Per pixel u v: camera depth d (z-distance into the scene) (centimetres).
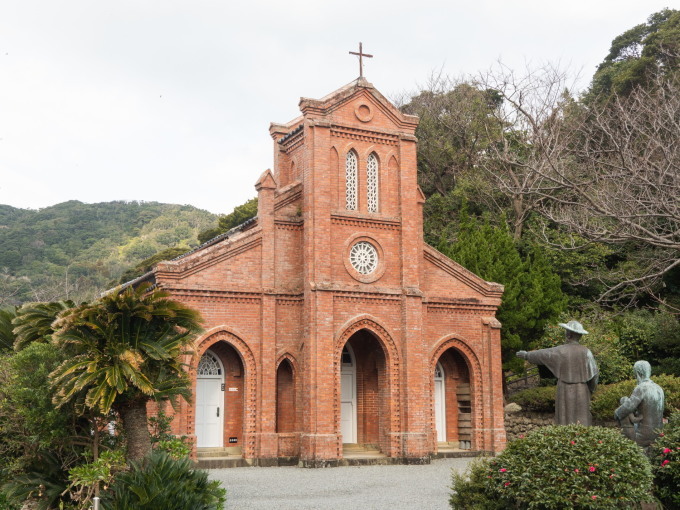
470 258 3256
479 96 5175
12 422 1627
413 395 2647
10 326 2120
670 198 2342
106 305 1567
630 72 4262
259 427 2523
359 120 2773
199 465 2430
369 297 2670
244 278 2598
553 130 3881
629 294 3144
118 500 1277
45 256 9631
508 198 4469
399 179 2816
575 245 3753
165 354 1579
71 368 1473
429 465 2542
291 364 2628
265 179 2666
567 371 1421
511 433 2984
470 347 2909
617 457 1095
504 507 1167
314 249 2594
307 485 1991
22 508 1702
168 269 2469
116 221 11906
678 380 2348
